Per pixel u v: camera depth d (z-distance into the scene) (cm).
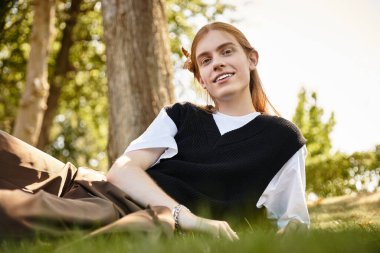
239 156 247
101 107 1644
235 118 259
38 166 233
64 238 165
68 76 1538
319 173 1001
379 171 955
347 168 979
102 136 1712
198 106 273
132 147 257
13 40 1405
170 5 1409
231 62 261
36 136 1057
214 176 242
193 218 214
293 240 154
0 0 1289
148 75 634
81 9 1466
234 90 260
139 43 640
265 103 287
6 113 1425
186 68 292
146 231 174
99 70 1553
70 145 1756
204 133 257
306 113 1655
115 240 159
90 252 143
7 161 224
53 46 1541
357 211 467
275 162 246
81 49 1530
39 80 1060
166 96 641
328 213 476
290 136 252
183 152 256
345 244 138
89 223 183
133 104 626
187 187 241
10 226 166
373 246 140
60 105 1630
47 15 1077
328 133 1619
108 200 204
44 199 177
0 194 172
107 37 660
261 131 252
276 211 247
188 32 1430
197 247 146
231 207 236
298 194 244
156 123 265
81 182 226
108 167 644
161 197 227
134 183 235
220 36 265
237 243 147
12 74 1488
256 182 242
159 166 255
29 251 151
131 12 646
